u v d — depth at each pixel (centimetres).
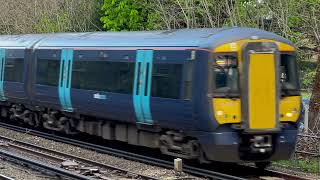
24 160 2175
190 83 2053
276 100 2016
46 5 5266
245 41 1998
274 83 2011
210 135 1995
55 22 5200
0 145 2711
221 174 1988
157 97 2216
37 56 3005
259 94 1995
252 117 1989
